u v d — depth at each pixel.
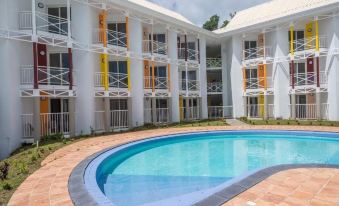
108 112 18.28
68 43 16.05
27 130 15.14
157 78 23.06
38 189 6.61
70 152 11.19
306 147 14.03
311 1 23.73
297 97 24.39
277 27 24.16
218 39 28.88
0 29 13.84
